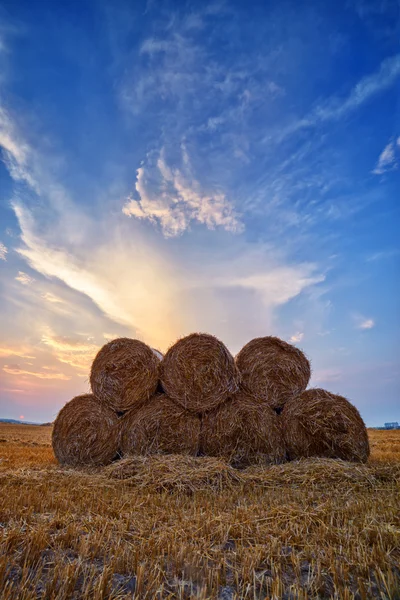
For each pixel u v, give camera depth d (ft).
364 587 8.78
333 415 27.37
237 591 8.77
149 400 29.40
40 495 16.76
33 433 74.95
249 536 12.01
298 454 27.76
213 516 13.76
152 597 8.24
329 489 19.31
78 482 19.99
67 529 11.83
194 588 8.90
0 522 13.06
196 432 28.32
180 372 28.84
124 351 29.84
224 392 28.37
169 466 21.79
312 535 11.82
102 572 8.94
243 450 27.45
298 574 9.45
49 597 8.15
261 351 30.30
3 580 8.49
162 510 14.90
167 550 10.77
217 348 28.99
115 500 16.17
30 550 10.27
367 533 11.71
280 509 14.46
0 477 20.66
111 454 28.73
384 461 28.76
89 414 29.17
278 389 29.58
